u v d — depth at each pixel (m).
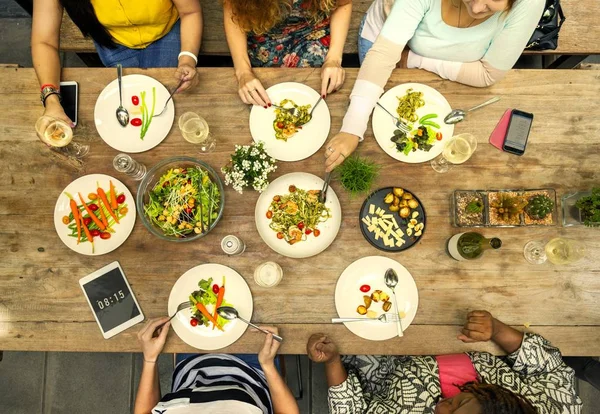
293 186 1.53
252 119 1.58
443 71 1.60
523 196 1.49
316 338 1.45
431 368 1.54
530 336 1.45
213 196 1.49
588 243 1.52
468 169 1.56
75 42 2.08
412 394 1.52
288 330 1.49
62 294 1.51
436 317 1.49
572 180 1.55
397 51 1.61
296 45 1.94
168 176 1.51
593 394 2.40
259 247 1.52
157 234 1.46
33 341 1.50
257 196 1.53
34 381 2.45
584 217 1.45
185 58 1.72
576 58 2.22
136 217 1.54
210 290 1.48
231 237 1.43
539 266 1.51
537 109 1.58
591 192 1.48
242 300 1.49
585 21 1.99
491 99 1.58
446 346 1.48
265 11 1.52
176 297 1.48
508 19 1.48
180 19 1.89
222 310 1.47
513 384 1.49
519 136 1.56
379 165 1.56
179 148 1.57
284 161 1.56
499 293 1.50
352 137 1.52
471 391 1.38
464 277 1.51
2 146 1.58
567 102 1.58
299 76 1.62
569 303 1.50
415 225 1.51
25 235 1.54
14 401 2.43
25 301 1.51
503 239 1.52
